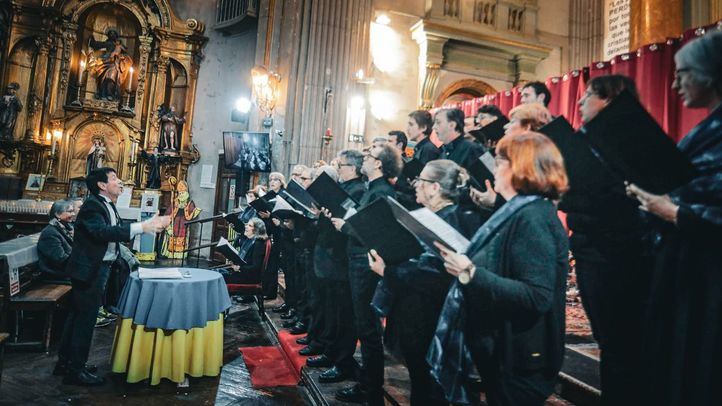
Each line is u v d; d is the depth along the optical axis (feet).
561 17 32.17
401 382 9.53
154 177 32.81
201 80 34.81
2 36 31.19
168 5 33.81
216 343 11.97
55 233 14.25
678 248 4.90
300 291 14.26
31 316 13.62
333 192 8.94
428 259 6.22
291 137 27.27
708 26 12.69
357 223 6.16
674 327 4.76
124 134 33.04
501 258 4.86
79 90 32.99
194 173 34.24
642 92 15.26
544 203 4.94
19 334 13.26
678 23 18.51
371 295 8.46
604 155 5.03
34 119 31.27
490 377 4.86
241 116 33.83
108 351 13.34
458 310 5.00
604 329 5.98
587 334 10.91
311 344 12.26
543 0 31.86
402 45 29.30
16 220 24.18
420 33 28.48
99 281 10.95
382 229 5.99
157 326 10.71
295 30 27.78
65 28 32.27
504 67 30.76
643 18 18.94
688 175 4.57
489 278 4.51
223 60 35.01
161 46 33.76
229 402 10.29
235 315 17.83
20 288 13.42
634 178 4.89
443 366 4.87
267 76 27.61
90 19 33.71
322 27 27.73
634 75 15.69
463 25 29.17
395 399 8.58
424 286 6.21
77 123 32.24
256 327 16.42
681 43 13.88
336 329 10.94
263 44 29.12
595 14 31.42
